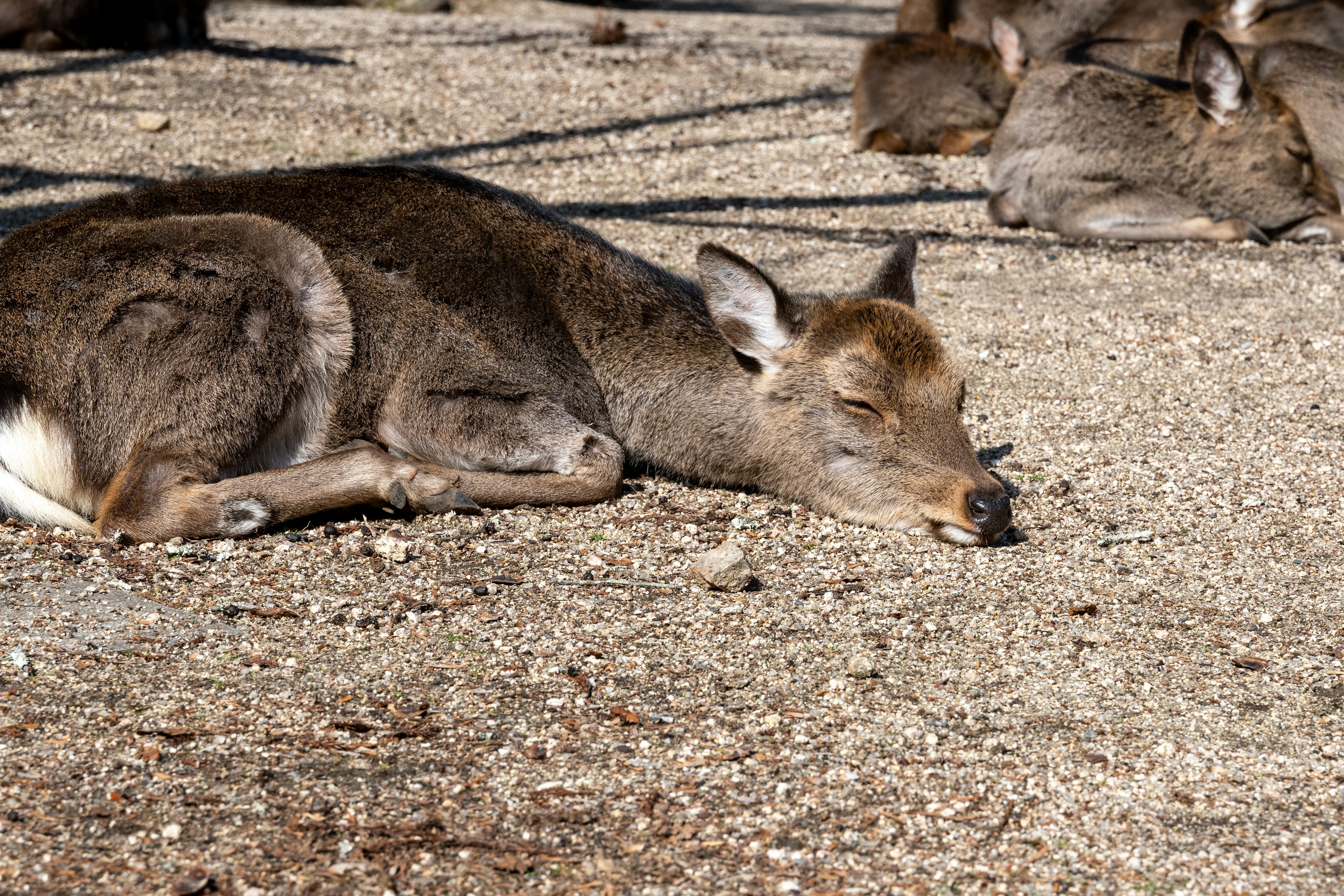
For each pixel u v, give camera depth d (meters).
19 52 22.72
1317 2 19.84
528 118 20.84
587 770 5.96
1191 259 15.55
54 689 6.44
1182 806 5.81
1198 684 6.91
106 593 7.55
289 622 7.32
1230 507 9.37
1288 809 5.80
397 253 9.17
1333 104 16.59
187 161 17.78
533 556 8.38
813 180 18.52
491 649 7.09
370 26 28.56
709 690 6.75
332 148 18.69
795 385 9.06
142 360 8.32
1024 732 6.41
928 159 19.86
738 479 9.59
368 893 5.08
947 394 8.88
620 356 9.69
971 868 5.36
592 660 7.00
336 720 6.29
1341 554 8.59
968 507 8.55
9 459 8.35
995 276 14.96
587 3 36.84
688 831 5.54
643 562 8.34
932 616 7.66
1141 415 11.28
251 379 8.48
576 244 9.93
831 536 8.88
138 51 23.14
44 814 5.46
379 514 8.95
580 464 9.29
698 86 23.28
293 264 8.62
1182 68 17.14
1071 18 23.70
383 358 9.04
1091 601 7.91
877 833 5.57
